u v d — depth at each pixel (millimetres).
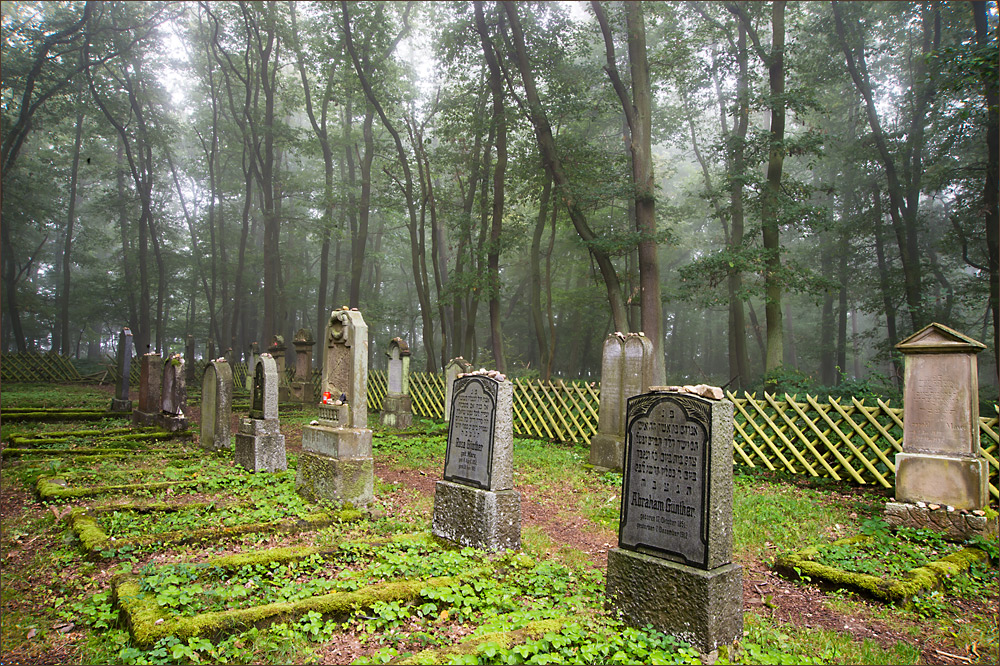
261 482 7945
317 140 31922
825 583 5238
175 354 11898
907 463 6871
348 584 4637
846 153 22250
